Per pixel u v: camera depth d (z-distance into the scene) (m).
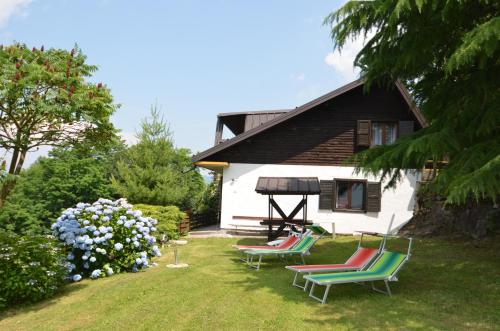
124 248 8.67
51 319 5.65
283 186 12.59
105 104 6.60
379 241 12.77
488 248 9.99
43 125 6.59
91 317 5.64
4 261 6.39
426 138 6.14
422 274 7.99
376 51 7.42
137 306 5.99
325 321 5.27
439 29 6.63
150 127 15.29
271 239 12.40
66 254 8.19
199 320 5.33
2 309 6.22
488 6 6.35
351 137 15.67
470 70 6.79
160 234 12.38
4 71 5.61
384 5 6.16
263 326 5.10
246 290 6.85
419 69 7.49
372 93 15.77
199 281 7.51
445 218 13.09
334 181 15.43
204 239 13.81
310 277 6.33
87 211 8.80
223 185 15.73
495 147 5.65
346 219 15.36
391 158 6.71
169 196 14.58
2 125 6.15
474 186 4.89
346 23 7.09
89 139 7.16
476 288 6.83
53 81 6.04
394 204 15.20
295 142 15.73
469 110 6.43
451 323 5.16
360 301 6.20
